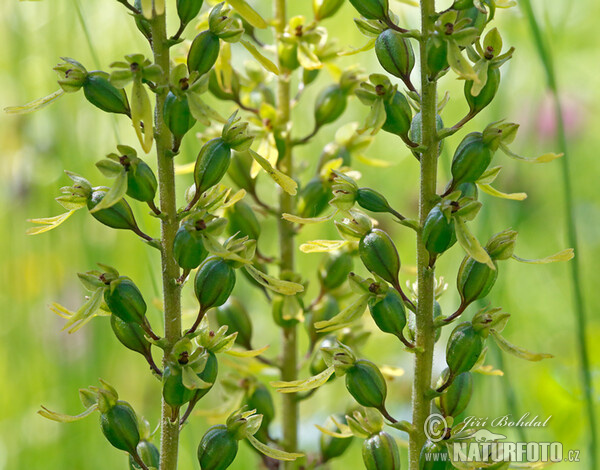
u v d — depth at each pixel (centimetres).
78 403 48
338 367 34
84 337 50
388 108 33
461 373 33
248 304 49
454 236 33
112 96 33
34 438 50
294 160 42
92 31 49
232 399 40
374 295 33
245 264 33
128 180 32
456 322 46
